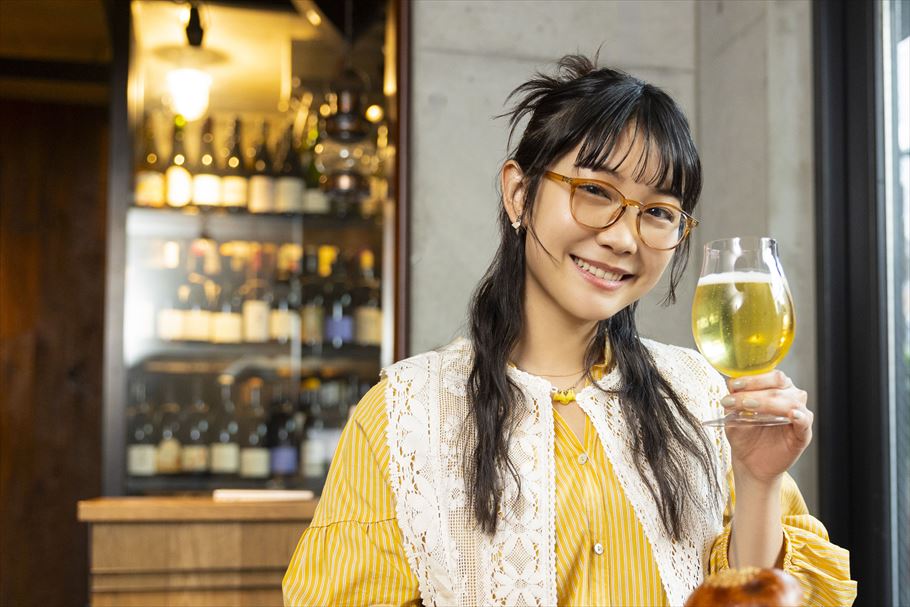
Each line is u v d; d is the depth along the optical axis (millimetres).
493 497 1082
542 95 1136
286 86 4379
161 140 4246
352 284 4230
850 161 2625
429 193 2941
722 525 1155
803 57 2719
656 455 1110
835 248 2645
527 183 1098
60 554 5293
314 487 4141
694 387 1222
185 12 3980
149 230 4160
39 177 5469
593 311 1060
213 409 4207
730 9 2916
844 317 2631
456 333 2893
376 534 1126
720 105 2967
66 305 5434
